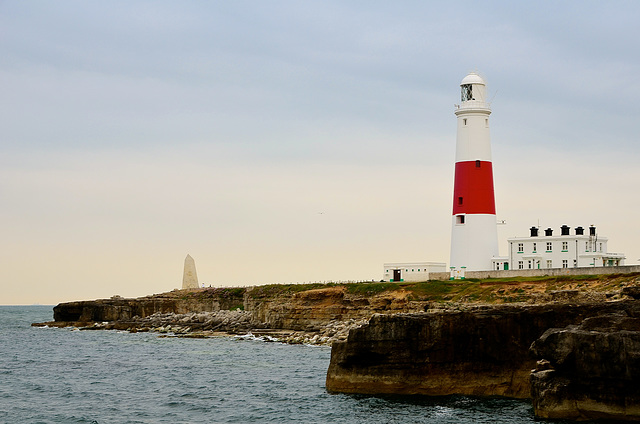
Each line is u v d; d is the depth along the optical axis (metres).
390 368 64.19
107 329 167.75
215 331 147.00
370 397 64.44
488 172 133.12
